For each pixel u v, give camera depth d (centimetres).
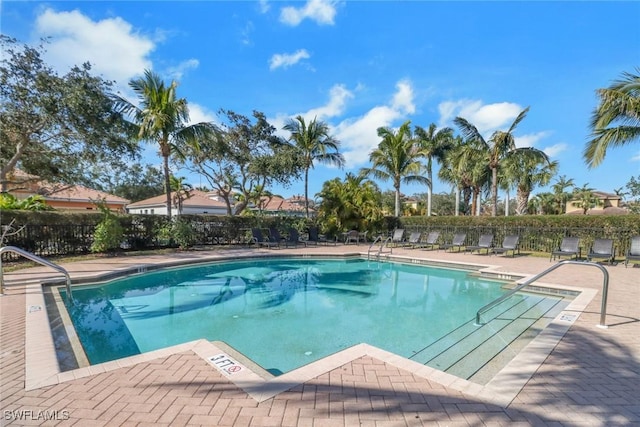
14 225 1044
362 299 759
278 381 286
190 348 354
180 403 250
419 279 982
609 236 1209
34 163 1388
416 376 298
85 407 243
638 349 367
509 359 385
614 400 261
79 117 1159
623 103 1043
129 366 311
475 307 691
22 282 702
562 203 3853
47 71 1122
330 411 242
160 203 2961
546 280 797
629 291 662
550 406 251
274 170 1905
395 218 1931
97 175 1612
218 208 3173
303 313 647
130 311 643
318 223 1930
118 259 1089
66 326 463
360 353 348
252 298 755
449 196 4669
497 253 1355
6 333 394
